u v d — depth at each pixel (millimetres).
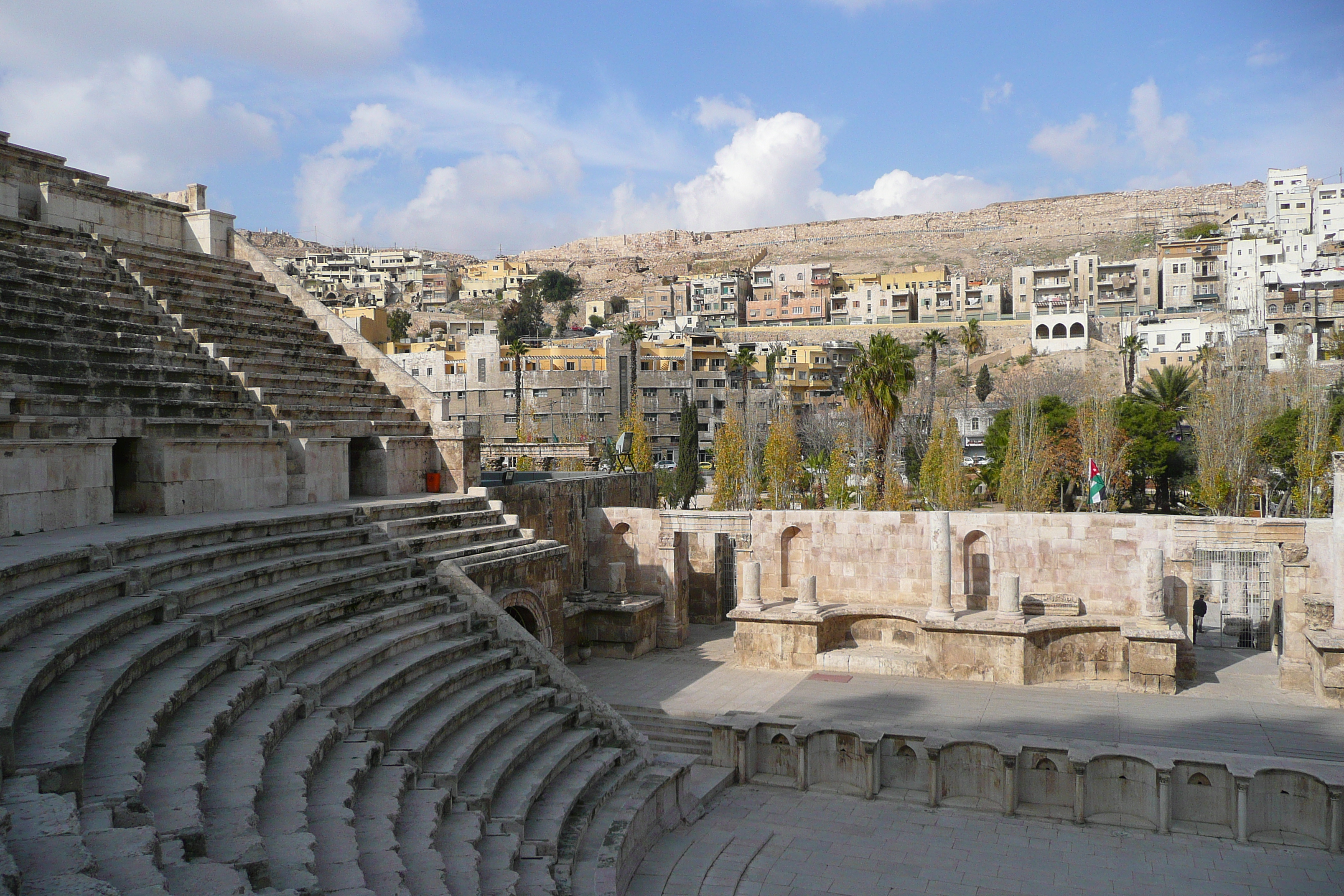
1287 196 180250
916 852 21594
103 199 33594
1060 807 23875
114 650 15031
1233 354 118625
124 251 32594
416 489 35844
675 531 40875
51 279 27859
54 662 13266
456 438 36406
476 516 32656
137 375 26859
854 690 32625
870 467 83500
